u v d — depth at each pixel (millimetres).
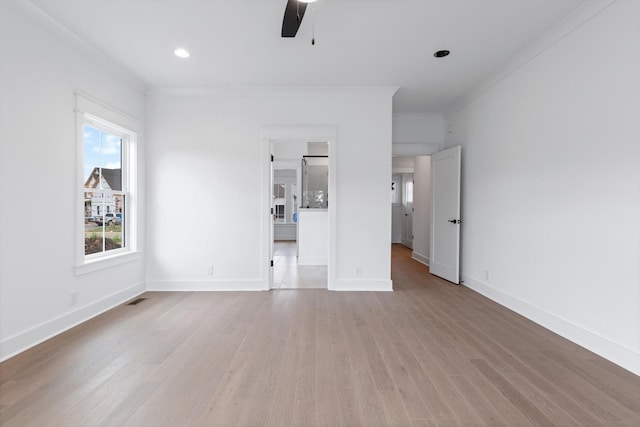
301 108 3918
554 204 2693
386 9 2363
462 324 2852
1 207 2150
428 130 5000
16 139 2246
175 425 1525
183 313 3105
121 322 2857
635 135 2021
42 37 2434
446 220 4562
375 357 2225
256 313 3125
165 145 3891
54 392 1773
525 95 3047
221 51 2990
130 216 3705
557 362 2158
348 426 1530
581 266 2422
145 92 3844
